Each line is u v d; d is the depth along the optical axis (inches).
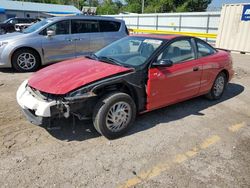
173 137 153.3
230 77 229.9
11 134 149.5
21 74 293.4
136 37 190.1
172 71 169.2
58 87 133.5
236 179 116.8
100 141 145.4
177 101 182.9
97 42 345.4
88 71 149.5
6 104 195.8
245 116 190.9
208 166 126.0
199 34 636.7
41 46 305.4
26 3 1801.2
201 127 168.4
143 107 162.4
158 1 2278.5
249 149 143.0
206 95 218.7
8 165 121.2
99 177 115.3
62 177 114.4
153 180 114.7
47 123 135.7
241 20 538.9
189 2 2075.5
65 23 321.4
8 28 884.0
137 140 148.1
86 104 134.9
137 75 152.2
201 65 192.5
